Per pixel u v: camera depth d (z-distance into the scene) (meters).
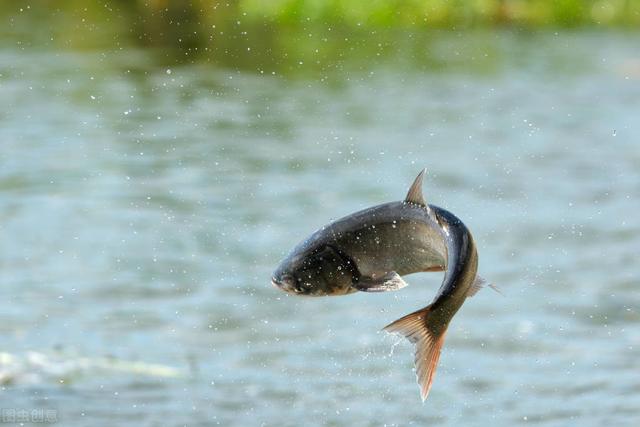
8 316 37.47
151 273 41.97
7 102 71.31
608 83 82.44
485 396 32.12
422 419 30.64
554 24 111.50
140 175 55.75
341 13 108.50
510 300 39.66
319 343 35.78
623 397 31.86
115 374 33.19
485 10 110.69
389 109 72.19
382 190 53.38
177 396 31.73
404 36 102.75
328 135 64.75
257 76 82.19
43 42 92.00
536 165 58.78
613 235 46.75
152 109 70.56
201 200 51.38
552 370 33.78
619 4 113.62
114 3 111.94
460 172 57.03
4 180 54.47
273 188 53.53
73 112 69.31
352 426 30.19
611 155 61.28
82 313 37.97
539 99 76.50
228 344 35.59
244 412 30.91
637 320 37.72
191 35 97.50
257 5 108.12
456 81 82.38
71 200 51.31
